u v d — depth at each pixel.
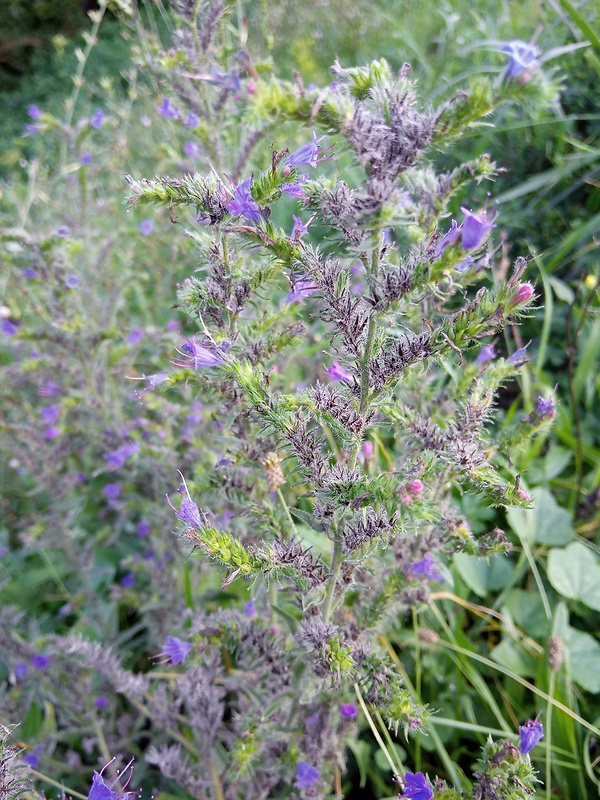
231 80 0.19
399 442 0.38
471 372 0.33
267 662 0.32
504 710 0.41
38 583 0.55
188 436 0.48
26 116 1.33
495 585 0.46
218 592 0.45
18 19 1.50
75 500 0.54
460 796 0.25
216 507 0.42
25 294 0.59
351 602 0.37
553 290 0.61
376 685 0.27
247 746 0.31
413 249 0.24
